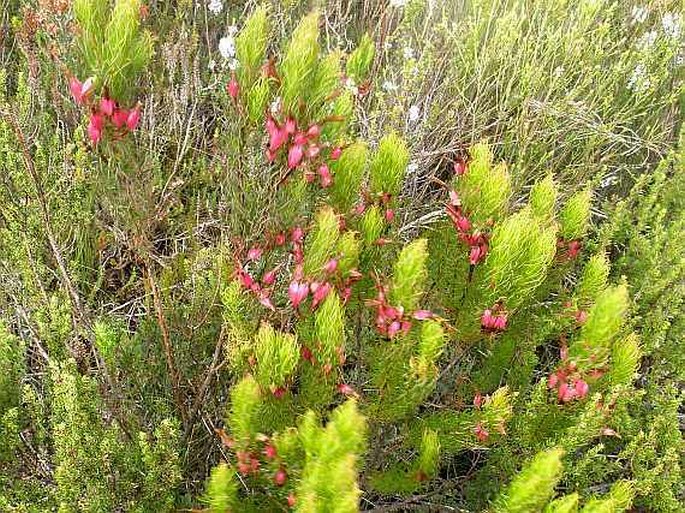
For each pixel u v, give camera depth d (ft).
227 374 2.10
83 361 2.08
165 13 3.06
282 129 1.64
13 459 1.73
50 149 2.40
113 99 1.59
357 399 1.68
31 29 2.66
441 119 2.96
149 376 2.10
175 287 2.29
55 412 1.72
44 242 2.32
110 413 1.92
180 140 2.59
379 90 3.02
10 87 2.92
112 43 1.54
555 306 2.00
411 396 1.64
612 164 3.16
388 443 1.97
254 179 1.78
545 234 1.63
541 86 3.05
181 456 2.00
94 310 2.32
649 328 2.41
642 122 3.34
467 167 1.78
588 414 1.69
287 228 1.80
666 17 3.11
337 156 1.72
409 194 2.79
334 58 1.67
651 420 2.19
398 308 1.55
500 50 3.03
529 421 1.82
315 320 1.61
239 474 1.69
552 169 2.92
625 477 2.19
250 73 1.72
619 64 3.05
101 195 1.91
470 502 2.05
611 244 2.76
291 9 3.19
